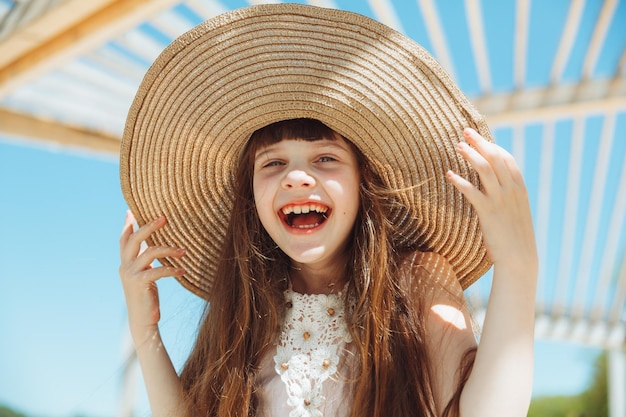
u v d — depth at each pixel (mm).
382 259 1888
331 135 1857
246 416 1859
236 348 1964
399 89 1751
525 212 1651
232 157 1992
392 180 1911
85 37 3713
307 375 1843
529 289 1632
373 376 1814
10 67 4016
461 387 1666
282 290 2031
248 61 1787
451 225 1897
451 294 1887
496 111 4758
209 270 2184
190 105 1876
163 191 2016
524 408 1570
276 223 1861
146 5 3592
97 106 4902
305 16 1731
